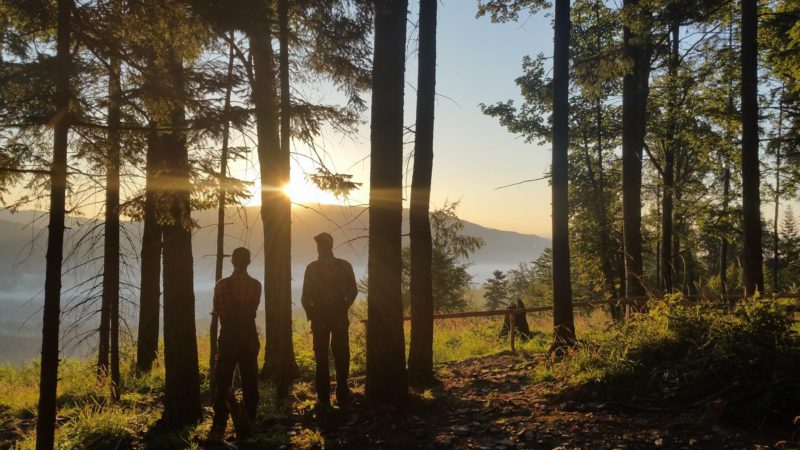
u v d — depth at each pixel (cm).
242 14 551
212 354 759
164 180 560
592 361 672
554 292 820
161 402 786
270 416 590
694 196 2323
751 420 492
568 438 493
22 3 474
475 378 753
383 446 499
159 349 1164
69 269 562
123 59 530
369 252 629
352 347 1145
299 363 954
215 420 557
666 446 465
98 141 541
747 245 1062
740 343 568
